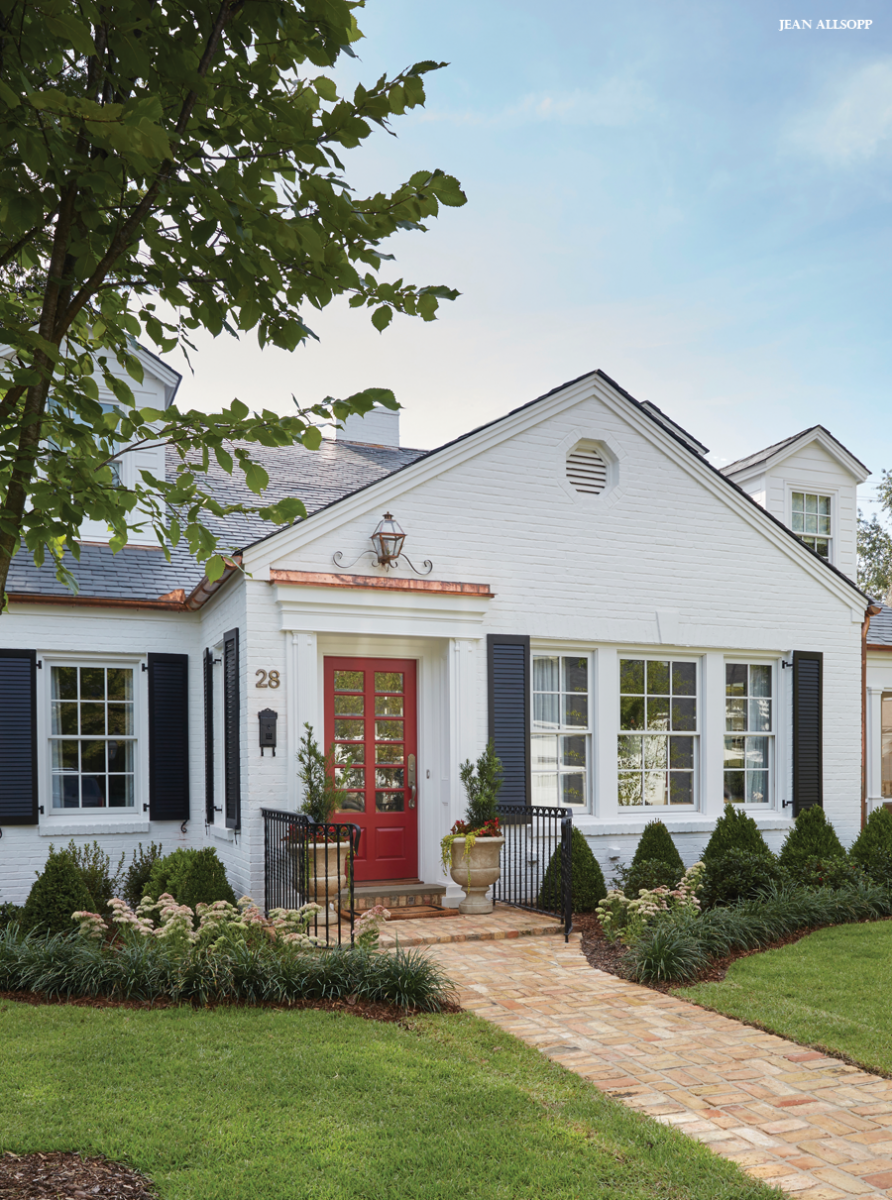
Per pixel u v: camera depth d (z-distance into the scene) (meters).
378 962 6.46
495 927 8.62
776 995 6.66
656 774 11.20
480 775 9.50
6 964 6.52
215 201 2.70
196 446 3.39
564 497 10.63
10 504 2.97
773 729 12.04
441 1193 3.62
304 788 8.93
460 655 9.88
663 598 11.15
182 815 10.70
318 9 2.77
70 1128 4.05
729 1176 3.85
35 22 2.46
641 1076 5.09
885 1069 5.19
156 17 2.75
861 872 10.38
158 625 10.80
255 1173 3.70
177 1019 5.70
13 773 9.83
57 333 2.93
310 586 9.07
